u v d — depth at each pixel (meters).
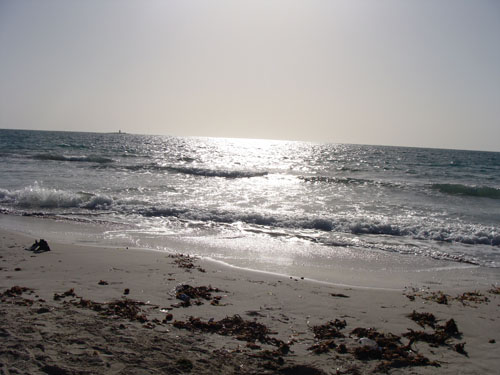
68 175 23.86
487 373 4.14
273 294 6.48
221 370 3.83
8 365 3.55
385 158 59.09
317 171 34.22
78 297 5.71
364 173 33.47
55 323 4.59
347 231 12.63
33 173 24.08
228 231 12.11
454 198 20.20
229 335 4.71
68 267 7.46
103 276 6.97
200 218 13.73
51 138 80.19
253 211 14.88
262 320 5.30
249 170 29.48
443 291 7.22
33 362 3.63
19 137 77.12
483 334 5.23
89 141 75.81
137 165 30.36
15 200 15.41
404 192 21.67
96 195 16.05
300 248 10.41
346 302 6.29
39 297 5.61
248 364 4.01
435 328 5.37
